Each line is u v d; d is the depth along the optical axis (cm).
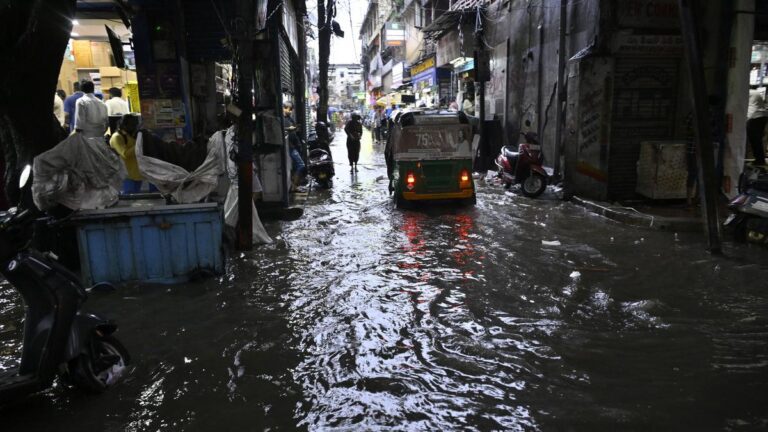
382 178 1461
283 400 353
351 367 397
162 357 416
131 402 354
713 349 418
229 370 395
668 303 517
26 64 585
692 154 928
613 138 1066
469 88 2048
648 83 1062
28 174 351
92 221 554
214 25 973
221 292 559
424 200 1038
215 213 587
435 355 415
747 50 968
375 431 317
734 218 752
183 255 587
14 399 332
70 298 348
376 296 546
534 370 388
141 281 577
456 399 352
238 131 697
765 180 715
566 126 1074
